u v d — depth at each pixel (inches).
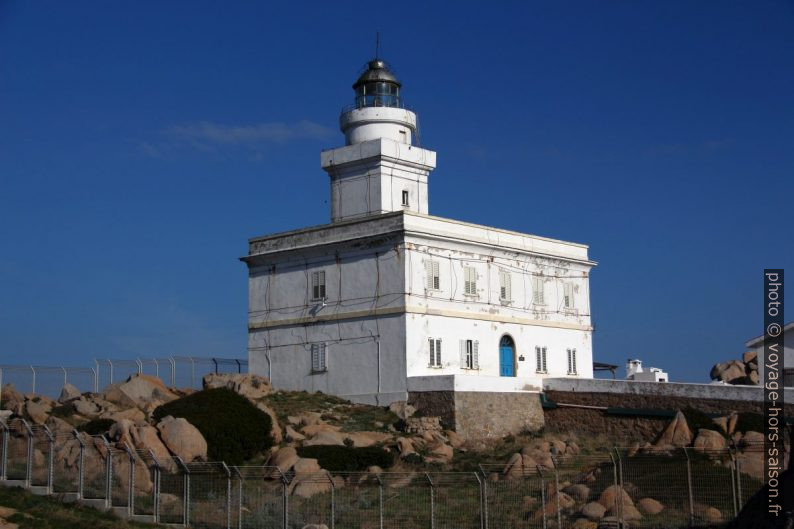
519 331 2844.5
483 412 2460.6
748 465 1744.6
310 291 2773.1
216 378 2691.9
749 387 2224.4
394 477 1941.4
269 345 2844.5
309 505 1752.0
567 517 1611.7
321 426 2332.7
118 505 1750.7
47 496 1798.7
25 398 2544.3
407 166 2950.3
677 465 1791.3
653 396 2386.8
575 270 3080.7
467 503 1752.0
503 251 2829.7
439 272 2652.6
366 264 2655.0
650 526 1510.8
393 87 3053.6
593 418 2502.5
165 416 2185.0
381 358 2586.1
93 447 1920.5
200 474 1910.7
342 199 2952.8
